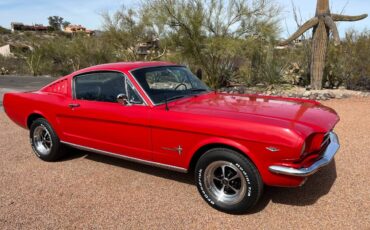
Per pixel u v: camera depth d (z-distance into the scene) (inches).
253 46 509.4
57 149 213.9
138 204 160.6
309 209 150.8
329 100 417.4
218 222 143.6
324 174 185.6
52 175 197.9
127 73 176.2
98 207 158.9
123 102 171.5
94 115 184.7
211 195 153.6
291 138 130.1
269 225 139.8
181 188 175.8
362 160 204.4
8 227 144.6
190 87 195.8
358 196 160.4
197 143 150.8
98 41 1021.2
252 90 485.7
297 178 134.6
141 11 651.5
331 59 505.0
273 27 516.4
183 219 146.6
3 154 236.5
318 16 462.9
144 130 166.9
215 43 495.2
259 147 136.3
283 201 158.4
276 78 526.6
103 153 191.3
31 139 225.6
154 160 168.9
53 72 1086.4
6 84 719.7
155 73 184.1
